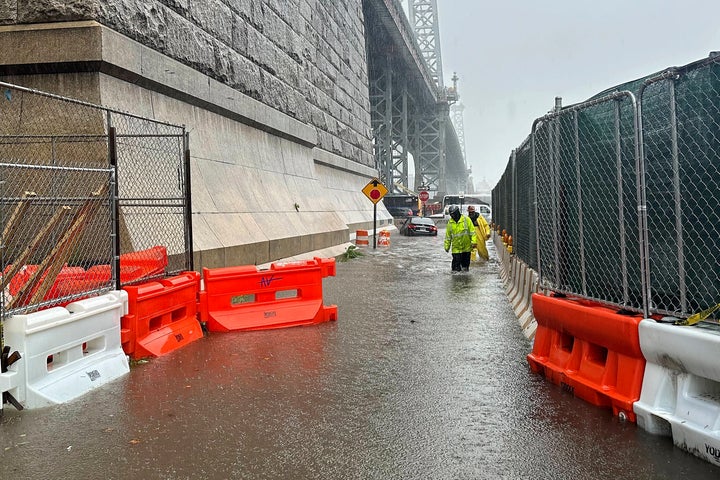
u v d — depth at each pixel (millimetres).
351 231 30891
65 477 3633
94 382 5492
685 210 4402
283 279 8578
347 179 34250
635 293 4867
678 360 4066
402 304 10477
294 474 3678
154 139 11516
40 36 10266
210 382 5656
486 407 4926
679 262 4262
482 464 3816
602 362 5074
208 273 8125
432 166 100625
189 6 13656
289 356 6688
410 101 95938
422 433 4352
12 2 10477
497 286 13031
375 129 84250
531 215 8656
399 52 73562
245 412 4805
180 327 7453
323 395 5258
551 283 6285
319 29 26672
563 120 5879
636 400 4492
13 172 9820
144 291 6688
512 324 8648
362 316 9281
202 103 14008
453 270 16109
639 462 3826
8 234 5562
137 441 4195
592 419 4625
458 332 8047
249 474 3676
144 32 11805
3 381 4691
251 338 7668
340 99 31406
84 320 5562
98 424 4531
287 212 17688
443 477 3641
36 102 10422
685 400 4090
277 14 19875
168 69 12352
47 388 5020
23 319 4852
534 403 5023
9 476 3641
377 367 6203
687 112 4344
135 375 5898
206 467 3773
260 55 17984
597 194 5281
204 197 13008
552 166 6102
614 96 4801
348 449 4062
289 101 20516
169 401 5090
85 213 6152
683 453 3967
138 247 10227
